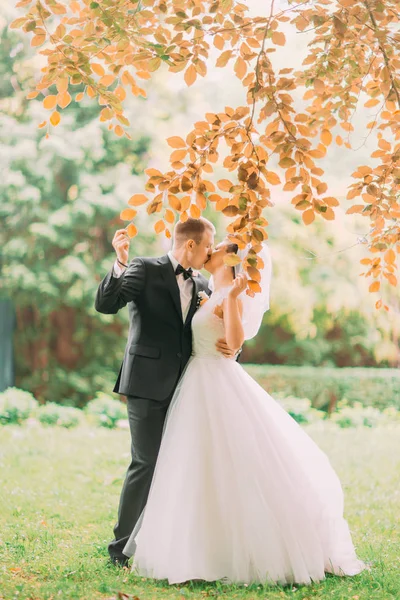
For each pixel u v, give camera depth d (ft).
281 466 14.58
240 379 15.44
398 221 16.16
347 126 15.30
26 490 25.32
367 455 33.96
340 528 15.26
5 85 49.32
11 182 48.32
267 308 16.25
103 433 39.52
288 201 50.90
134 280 15.42
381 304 17.12
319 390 52.11
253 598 12.94
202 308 15.64
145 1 14.03
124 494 15.29
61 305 55.77
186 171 13.84
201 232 15.72
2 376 56.13
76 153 48.75
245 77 14.62
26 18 14.10
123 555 15.23
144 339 15.47
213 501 14.16
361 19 13.62
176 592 13.38
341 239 50.88
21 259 50.75
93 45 14.26
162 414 15.28
